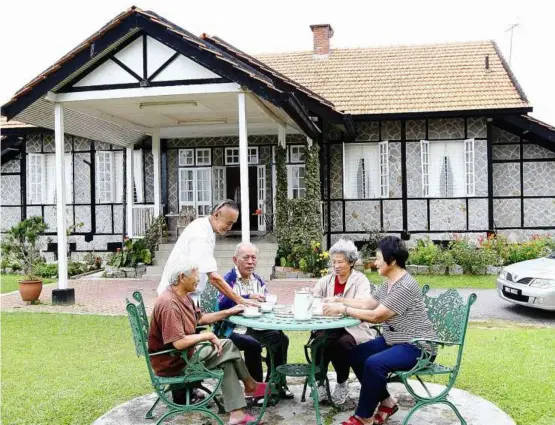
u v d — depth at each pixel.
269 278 15.07
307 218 15.97
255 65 15.62
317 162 16.44
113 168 19.86
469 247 16.09
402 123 18.45
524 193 18.67
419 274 15.78
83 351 8.20
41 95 11.91
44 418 5.62
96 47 11.68
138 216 18.08
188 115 15.21
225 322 5.99
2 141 19.95
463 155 18.19
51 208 20.16
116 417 5.58
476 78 19.27
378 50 22.39
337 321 5.10
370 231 18.33
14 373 7.11
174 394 5.70
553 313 10.66
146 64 11.98
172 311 5.00
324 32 22.28
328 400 5.80
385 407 5.34
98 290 13.98
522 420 5.39
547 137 17.39
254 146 19.27
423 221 18.38
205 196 19.45
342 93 19.33
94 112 13.93
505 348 7.95
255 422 5.23
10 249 12.86
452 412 5.58
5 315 10.88
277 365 6.01
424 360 5.04
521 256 16.02
